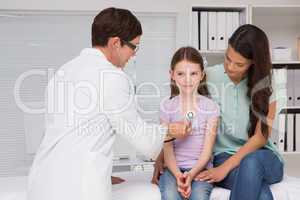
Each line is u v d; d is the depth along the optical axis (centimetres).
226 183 144
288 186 146
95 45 130
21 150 273
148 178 165
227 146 159
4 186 152
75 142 116
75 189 112
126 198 135
